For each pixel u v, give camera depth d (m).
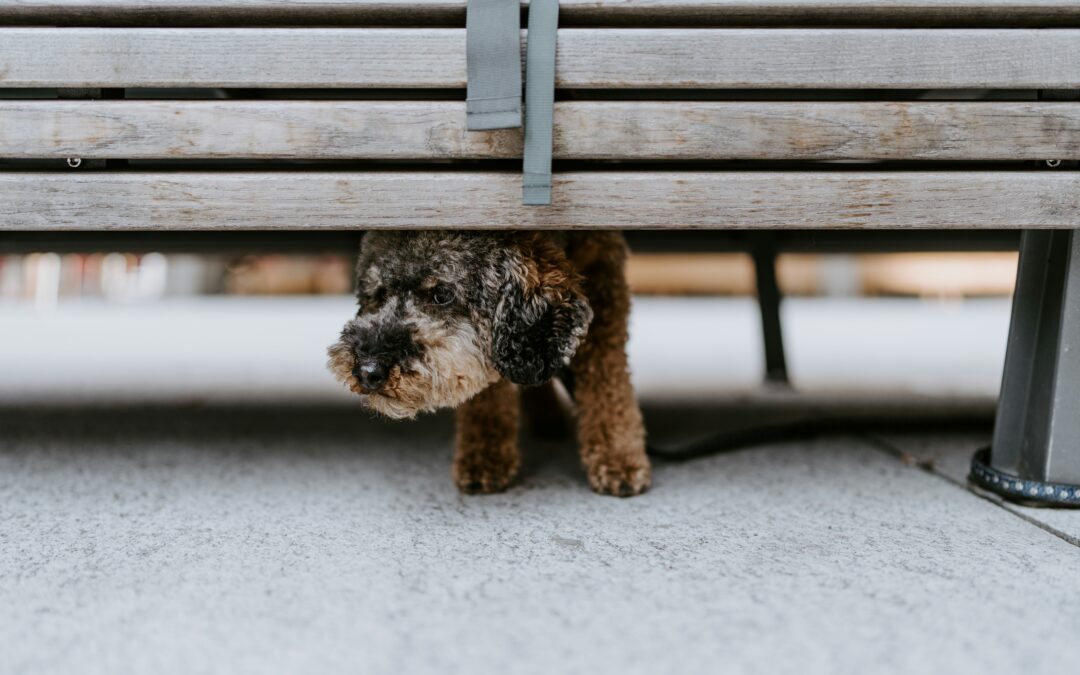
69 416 2.81
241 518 1.66
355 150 1.58
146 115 1.57
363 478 2.00
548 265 1.71
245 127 1.57
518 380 1.66
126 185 1.59
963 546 1.47
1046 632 1.11
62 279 14.05
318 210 1.60
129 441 2.40
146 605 1.21
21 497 1.80
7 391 3.45
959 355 5.60
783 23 1.60
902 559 1.40
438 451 2.31
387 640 1.09
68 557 1.42
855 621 1.15
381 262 1.74
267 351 5.62
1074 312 1.65
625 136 1.57
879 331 7.90
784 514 1.68
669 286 13.16
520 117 1.50
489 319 1.70
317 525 1.61
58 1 1.56
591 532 1.56
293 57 1.56
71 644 1.08
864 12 1.58
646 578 1.31
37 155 1.58
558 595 1.24
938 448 2.30
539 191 1.53
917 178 1.59
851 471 2.05
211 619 1.16
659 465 2.12
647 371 4.55
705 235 3.36
